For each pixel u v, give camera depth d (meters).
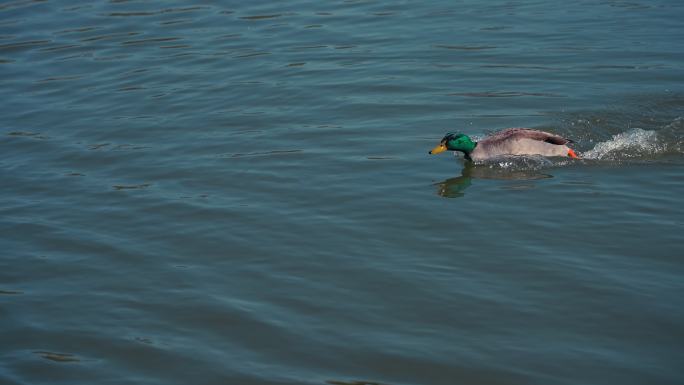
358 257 11.35
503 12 22.77
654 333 9.49
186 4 24.89
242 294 10.61
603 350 9.25
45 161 15.23
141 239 12.17
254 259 11.44
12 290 10.99
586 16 22.02
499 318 9.88
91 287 10.99
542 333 9.58
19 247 12.12
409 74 18.78
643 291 10.26
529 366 9.04
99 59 20.73
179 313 10.29
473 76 18.52
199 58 20.45
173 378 9.12
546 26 21.42
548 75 18.34
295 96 17.86
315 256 11.41
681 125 15.57
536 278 10.66
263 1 24.94
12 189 14.11
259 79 18.95
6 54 21.30
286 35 21.81
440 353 9.31
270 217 12.61
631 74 18.11
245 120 16.70
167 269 11.32
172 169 14.58
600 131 15.54
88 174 14.59
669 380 8.75
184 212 12.90
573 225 12.02
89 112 17.56
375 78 18.64
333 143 15.43
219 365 9.28
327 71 19.22
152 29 22.75
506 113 16.53
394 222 12.32
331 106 17.23
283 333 9.78
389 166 14.40
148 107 17.66
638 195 12.91
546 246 11.45
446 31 21.44
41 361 9.49
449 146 14.50
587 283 10.48
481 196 13.18
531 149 14.54
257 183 13.83
